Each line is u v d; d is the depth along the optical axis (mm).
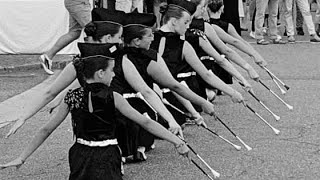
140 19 6199
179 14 7070
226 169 6738
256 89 11133
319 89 11016
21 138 8125
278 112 9383
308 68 13102
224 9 10664
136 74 5953
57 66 12961
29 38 14000
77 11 10211
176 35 7172
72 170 4832
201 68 7086
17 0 13922
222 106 9844
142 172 6672
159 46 7148
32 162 7102
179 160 7094
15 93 10766
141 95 5988
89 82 4785
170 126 5668
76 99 4773
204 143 7789
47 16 13922
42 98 5531
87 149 4773
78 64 4871
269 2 16734
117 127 6477
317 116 9094
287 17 16875
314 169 6699
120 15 6145
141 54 6207
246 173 6598
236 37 9031
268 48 16062
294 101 10117
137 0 12422
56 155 7367
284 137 7996
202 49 7840
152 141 7129
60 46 11141
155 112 6188
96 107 4730
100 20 6074
